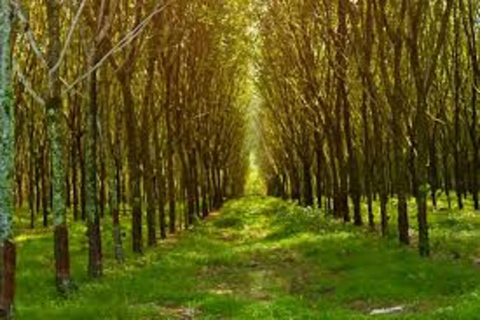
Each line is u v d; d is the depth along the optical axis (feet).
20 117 157.58
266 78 217.97
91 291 72.33
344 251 99.14
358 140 173.88
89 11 83.20
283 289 79.82
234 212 224.53
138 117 145.07
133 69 109.70
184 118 169.37
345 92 136.46
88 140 83.82
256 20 176.24
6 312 53.88
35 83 150.20
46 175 185.78
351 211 174.91
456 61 154.81
